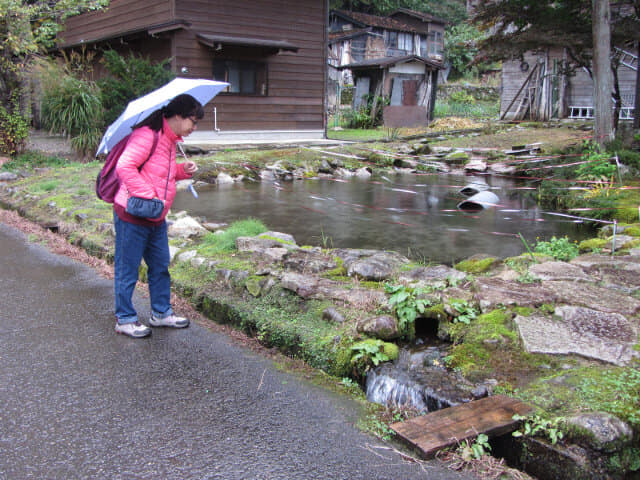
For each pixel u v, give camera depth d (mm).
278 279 4113
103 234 6059
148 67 12477
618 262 4449
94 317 4074
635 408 2332
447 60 40156
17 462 2326
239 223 5992
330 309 3613
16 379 3082
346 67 23594
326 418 2703
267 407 2809
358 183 10898
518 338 3086
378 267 4266
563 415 2332
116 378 3115
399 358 3123
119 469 2285
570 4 11523
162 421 2664
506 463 2395
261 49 15742
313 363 3301
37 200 7926
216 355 3447
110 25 16875
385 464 2311
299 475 2242
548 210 8297
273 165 11648
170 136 3547
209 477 2232
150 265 3824
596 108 10391
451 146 14664
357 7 42062
